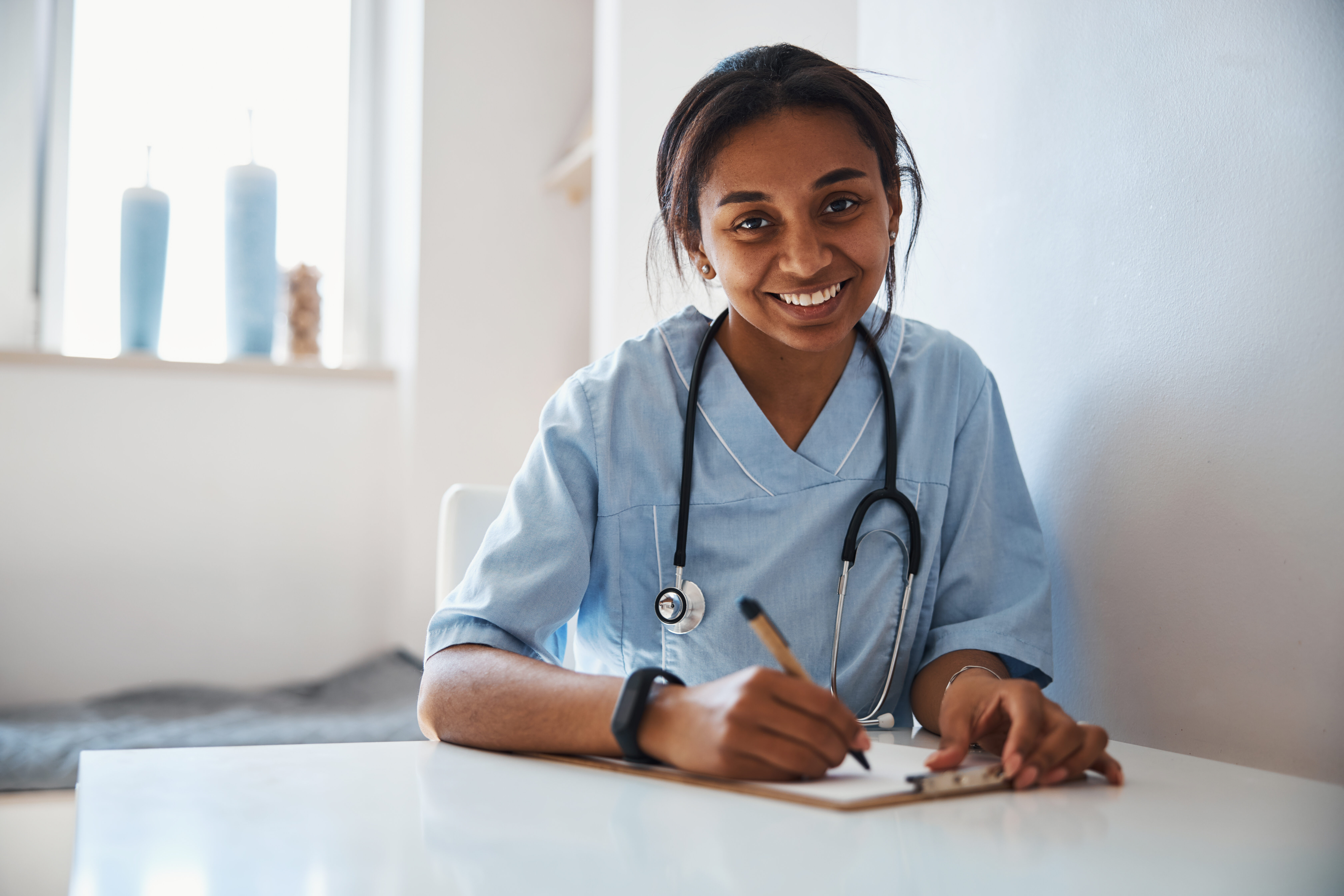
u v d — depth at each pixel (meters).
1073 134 1.07
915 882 0.46
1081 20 1.06
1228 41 0.88
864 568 0.98
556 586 0.91
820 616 0.96
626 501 0.98
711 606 0.96
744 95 0.88
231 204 2.61
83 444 2.44
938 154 1.31
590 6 2.67
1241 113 0.87
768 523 0.97
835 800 0.58
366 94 2.88
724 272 0.91
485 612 0.88
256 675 2.55
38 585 2.40
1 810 1.75
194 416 2.53
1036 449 1.12
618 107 2.01
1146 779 0.73
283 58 2.82
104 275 2.64
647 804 0.59
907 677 1.02
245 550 2.56
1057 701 1.08
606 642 1.00
